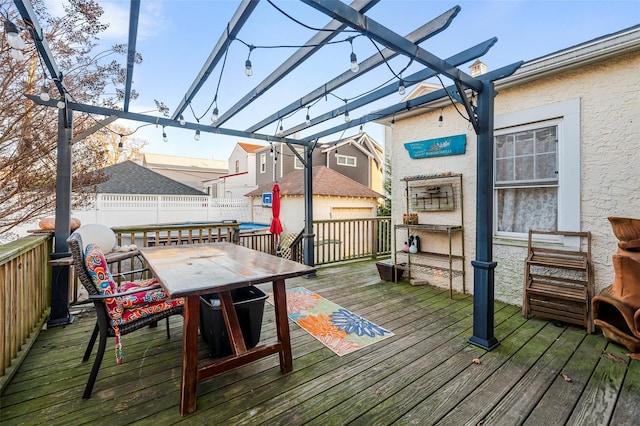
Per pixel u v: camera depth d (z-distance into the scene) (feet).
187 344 5.68
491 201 8.45
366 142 54.08
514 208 12.09
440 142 13.91
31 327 8.81
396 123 15.99
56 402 5.92
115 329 6.33
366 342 8.60
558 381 6.69
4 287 6.52
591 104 10.00
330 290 13.76
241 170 62.59
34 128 14.64
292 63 8.07
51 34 13.44
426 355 7.87
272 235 18.10
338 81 9.48
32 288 8.96
